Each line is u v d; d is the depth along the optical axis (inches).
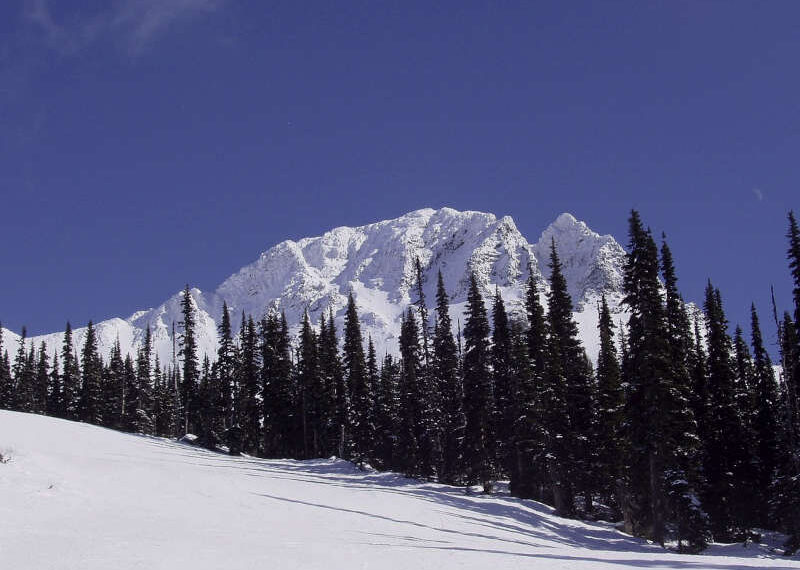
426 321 2448.3
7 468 966.4
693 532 1457.9
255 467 1968.5
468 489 1925.4
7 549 604.7
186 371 3169.3
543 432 1840.6
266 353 3181.6
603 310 1990.7
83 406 3447.3
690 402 1807.3
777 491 1722.4
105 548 631.8
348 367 2925.7
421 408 2556.6
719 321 1879.9
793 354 1759.4
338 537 855.7
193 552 644.7
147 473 1255.5
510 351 2145.7
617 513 2081.7
